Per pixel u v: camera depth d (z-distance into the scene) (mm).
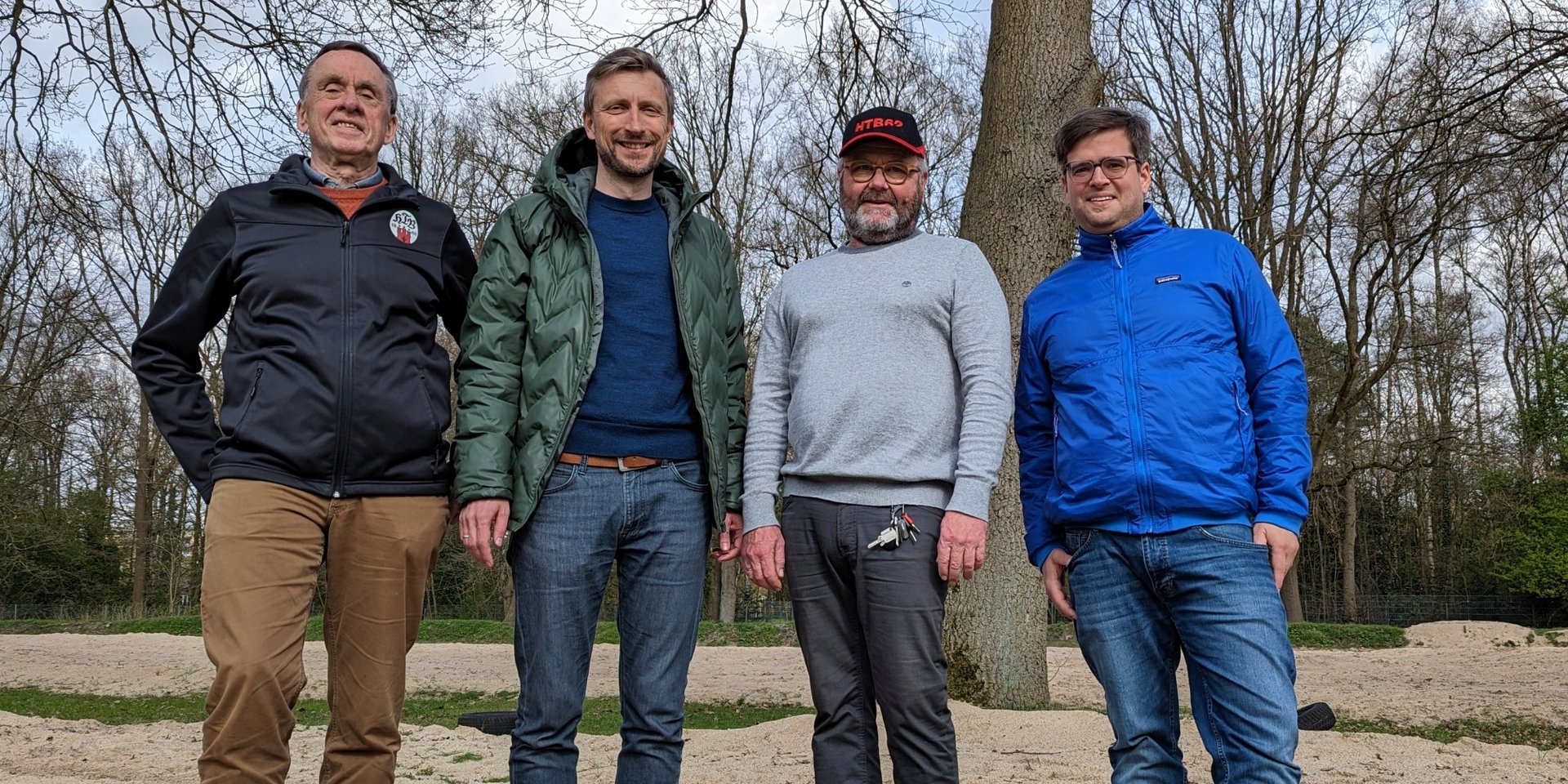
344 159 2932
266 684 2533
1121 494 2672
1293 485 2611
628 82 2922
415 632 2893
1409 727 8852
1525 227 17250
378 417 2715
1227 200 17953
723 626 20156
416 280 2871
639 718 2848
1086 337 2818
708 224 3168
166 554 30312
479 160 17828
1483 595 27328
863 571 2758
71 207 8359
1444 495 28125
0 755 6297
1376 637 19562
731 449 3076
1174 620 2717
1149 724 2703
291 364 2680
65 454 26203
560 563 2762
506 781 5293
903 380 2818
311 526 2682
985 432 2775
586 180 2953
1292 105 16766
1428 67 9023
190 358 2957
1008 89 7531
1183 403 2652
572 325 2803
